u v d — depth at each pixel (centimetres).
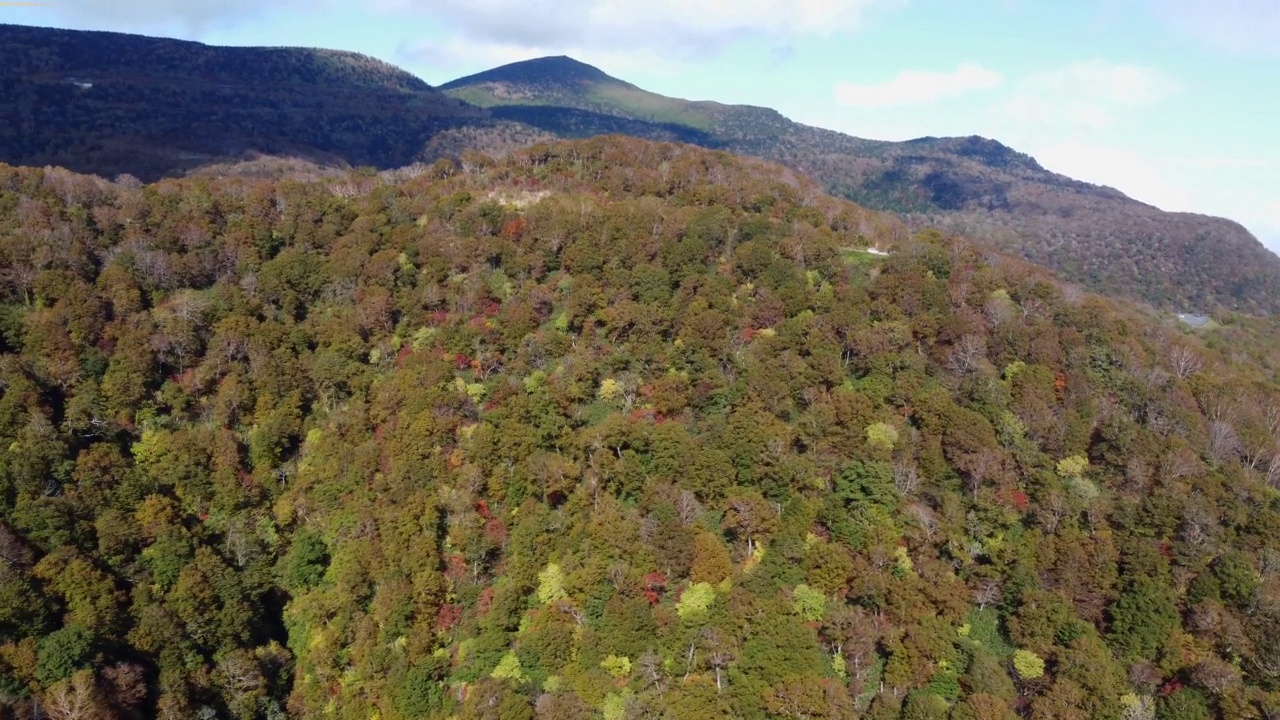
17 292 12888
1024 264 19600
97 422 11425
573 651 9400
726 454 10900
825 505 10550
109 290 13125
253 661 9769
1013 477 11125
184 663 9656
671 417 12025
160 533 10406
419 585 9906
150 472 11294
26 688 8506
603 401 12344
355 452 11444
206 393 12538
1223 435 12212
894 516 10556
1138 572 9894
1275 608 9262
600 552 10019
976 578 10175
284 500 11375
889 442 11369
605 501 10656
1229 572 9725
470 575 10369
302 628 10444
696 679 8962
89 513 10269
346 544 10712
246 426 12225
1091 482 11262
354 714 9381
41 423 10775
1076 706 8669
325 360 12725
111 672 8856
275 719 9644
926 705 8581
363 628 9838
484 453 11006
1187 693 8881
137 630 9419
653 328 13162
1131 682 9112
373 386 12431
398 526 10419
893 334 13075
